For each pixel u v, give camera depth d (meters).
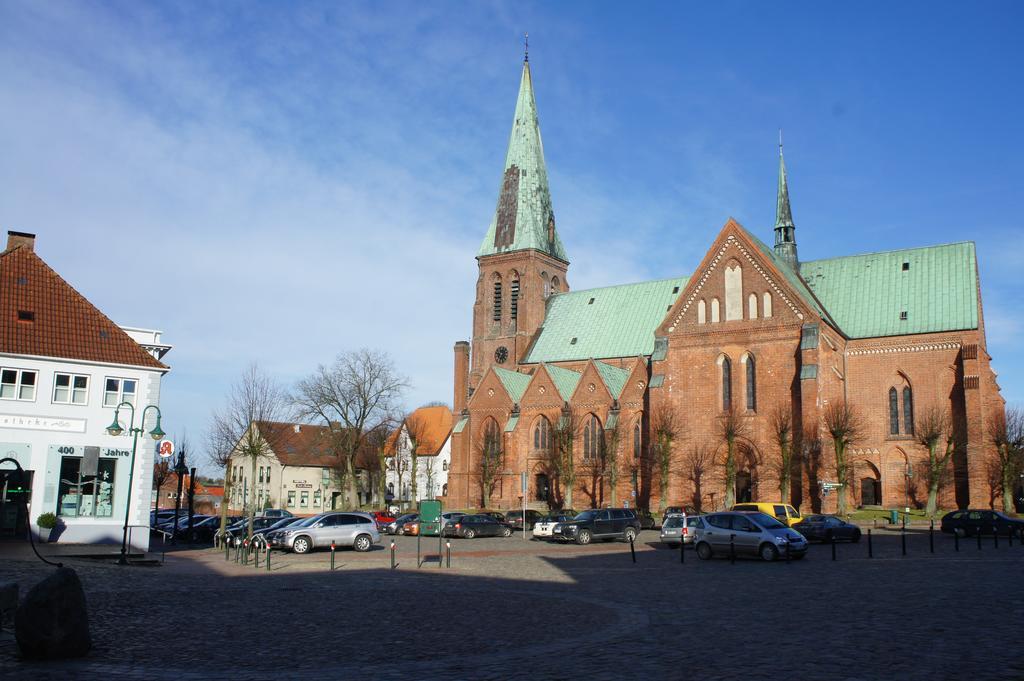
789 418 76.44
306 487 131.25
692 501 81.56
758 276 81.50
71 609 18.28
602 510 59.75
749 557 44.59
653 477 81.81
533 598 27.94
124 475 49.00
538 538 63.12
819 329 77.31
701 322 84.06
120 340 50.31
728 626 21.55
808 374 75.44
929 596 26.50
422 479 135.50
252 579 34.62
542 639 20.08
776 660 17.06
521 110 117.50
